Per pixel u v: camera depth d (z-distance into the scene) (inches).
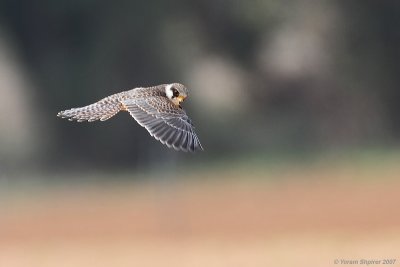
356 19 1675.7
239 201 1149.7
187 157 1422.2
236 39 1653.5
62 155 1566.2
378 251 762.8
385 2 1681.8
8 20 1628.9
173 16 1635.1
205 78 1628.9
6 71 1599.4
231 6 1641.2
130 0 1614.2
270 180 1274.6
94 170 1537.9
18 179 1466.5
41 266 807.7
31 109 1592.0
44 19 1631.4
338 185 1202.6
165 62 1625.2
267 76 1649.9
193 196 1197.7
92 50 1626.5
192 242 914.1
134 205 1162.6
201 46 1644.9
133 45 1619.1
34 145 1567.4
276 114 1638.8
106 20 1622.8
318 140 1620.3
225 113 1594.5
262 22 1651.1
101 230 1027.3
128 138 1544.0
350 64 1670.8
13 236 1007.0
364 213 1027.9
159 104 342.0
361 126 1659.7
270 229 978.7
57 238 985.5
